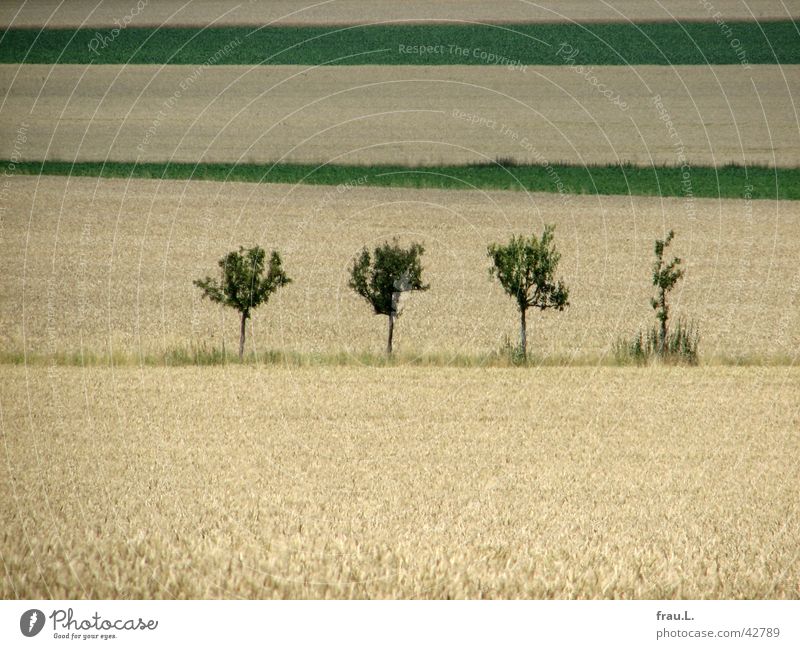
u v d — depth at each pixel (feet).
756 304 240.73
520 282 185.26
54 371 168.45
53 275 265.75
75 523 81.25
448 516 86.48
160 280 262.26
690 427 132.26
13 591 67.72
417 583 68.69
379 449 117.60
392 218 331.57
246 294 184.14
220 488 96.22
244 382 160.25
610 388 157.89
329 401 145.89
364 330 213.46
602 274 270.05
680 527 84.84
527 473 106.32
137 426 128.06
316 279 262.47
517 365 179.42
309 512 86.74
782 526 85.81
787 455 117.19
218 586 67.97
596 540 79.46
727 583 71.51
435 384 159.94
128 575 69.97
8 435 121.60
